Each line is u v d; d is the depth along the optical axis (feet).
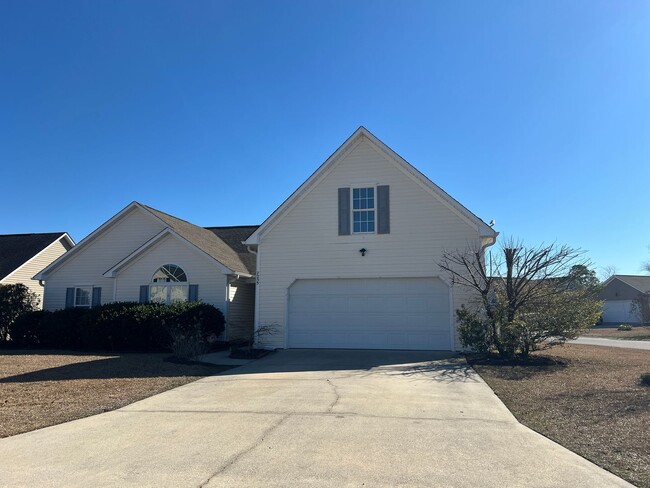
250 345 52.75
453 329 52.70
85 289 73.26
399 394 30.45
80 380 36.45
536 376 36.73
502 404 27.71
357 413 25.53
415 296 54.34
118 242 73.36
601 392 29.76
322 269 56.13
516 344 44.50
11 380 36.45
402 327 54.13
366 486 15.81
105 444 20.71
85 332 57.67
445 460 18.26
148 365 43.98
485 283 49.08
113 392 32.04
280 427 22.88
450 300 53.11
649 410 24.90
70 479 16.75
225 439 21.15
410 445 20.07
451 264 53.31
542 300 45.39
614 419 23.52
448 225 54.08
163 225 71.77
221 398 29.91
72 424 24.22
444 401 28.48
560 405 26.91
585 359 46.37
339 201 56.85
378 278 55.11
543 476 16.66
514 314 45.57
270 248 57.57
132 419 25.00
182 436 21.72
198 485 16.02
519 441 20.67
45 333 62.23
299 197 57.67
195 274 64.80
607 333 108.06
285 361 46.68
